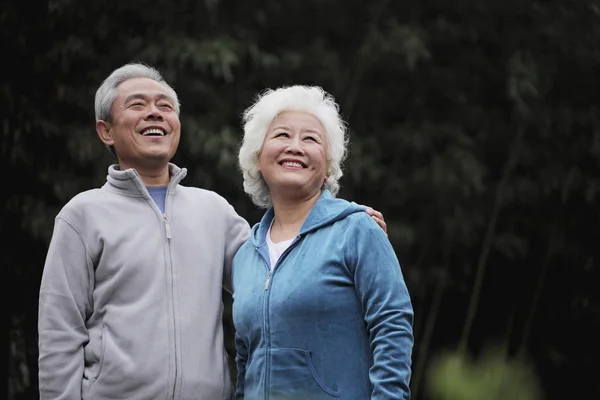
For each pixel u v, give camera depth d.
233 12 8.45
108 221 3.71
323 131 3.63
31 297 7.40
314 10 8.82
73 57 7.51
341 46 8.95
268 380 3.28
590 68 9.08
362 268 3.26
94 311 3.66
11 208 7.30
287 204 3.61
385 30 8.83
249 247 3.69
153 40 7.82
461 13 9.03
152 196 3.90
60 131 7.42
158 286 3.64
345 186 8.85
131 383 3.49
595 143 9.04
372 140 8.81
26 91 7.32
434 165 8.83
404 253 9.08
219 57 7.64
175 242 3.76
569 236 9.55
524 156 9.23
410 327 3.25
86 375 3.57
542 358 9.86
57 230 3.68
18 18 7.22
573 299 9.72
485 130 9.25
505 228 9.46
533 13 8.99
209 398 3.61
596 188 9.15
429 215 9.13
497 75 9.19
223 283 4.06
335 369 3.23
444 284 9.16
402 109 9.15
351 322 3.29
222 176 7.96
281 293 3.30
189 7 8.02
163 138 3.86
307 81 8.70
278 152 3.52
